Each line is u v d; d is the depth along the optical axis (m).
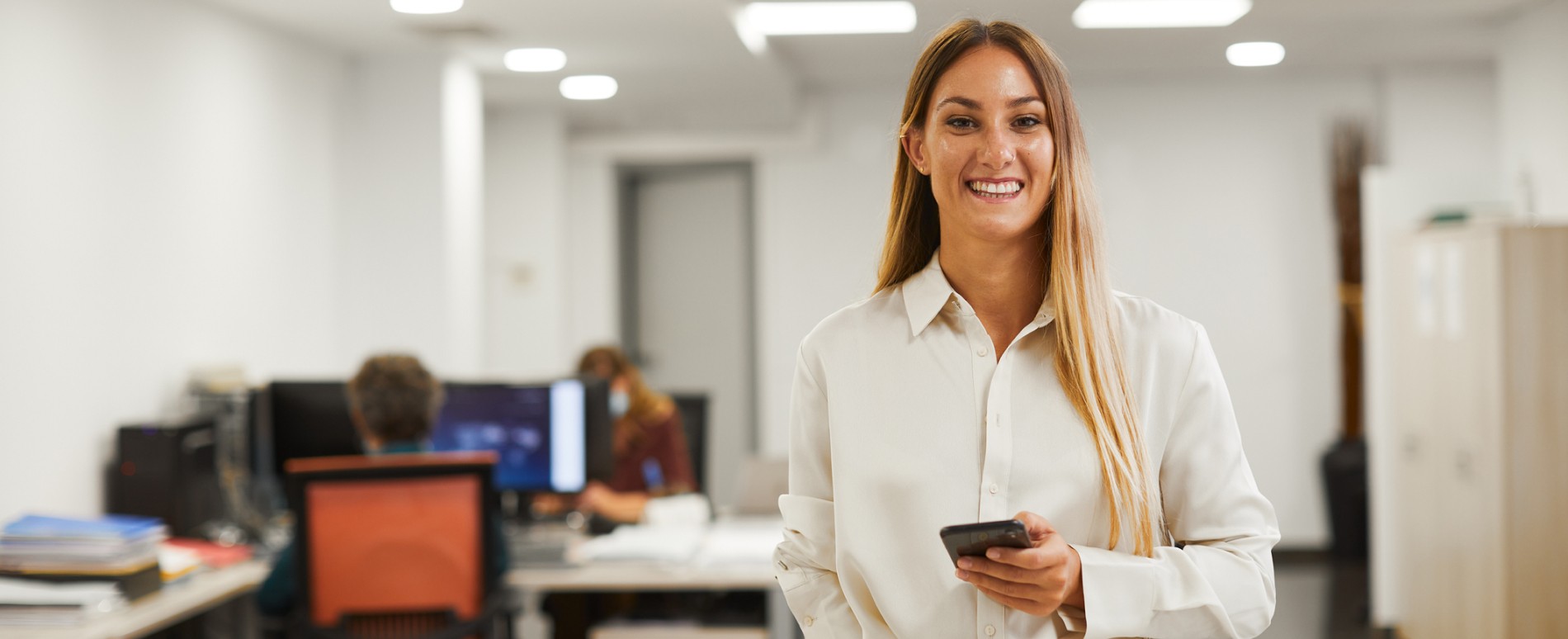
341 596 2.82
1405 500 5.17
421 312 5.41
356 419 3.07
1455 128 7.11
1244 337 7.35
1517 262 4.25
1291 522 7.34
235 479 4.11
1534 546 4.25
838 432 1.29
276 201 4.86
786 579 1.37
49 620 2.70
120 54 3.89
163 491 3.68
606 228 7.82
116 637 2.69
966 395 1.25
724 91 6.54
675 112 7.23
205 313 4.36
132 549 2.92
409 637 2.85
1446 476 4.74
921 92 1.27
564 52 5.49
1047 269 1.29
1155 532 1.25
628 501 4.06
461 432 3.92
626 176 8.37
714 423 8.09
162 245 4.11
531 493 3.91
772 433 7.72
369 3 4.54
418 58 5.42
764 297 7.70
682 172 8.20
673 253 8.24
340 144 5.38
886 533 1.24
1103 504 1.22
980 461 1.24
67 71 3.64
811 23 5.45
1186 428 1.26
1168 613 1.16
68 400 3.63
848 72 6.91
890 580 1.23
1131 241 7.38
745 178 7.91
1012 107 1.21
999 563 1.11
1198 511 1.26
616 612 4.03
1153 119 7.37
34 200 3.50
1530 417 4.25
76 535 2.88
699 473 5.05
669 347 8.25
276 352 4.85
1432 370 4.85
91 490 3.72
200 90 4.34
